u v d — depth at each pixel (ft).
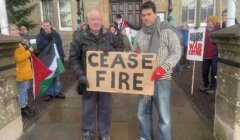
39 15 47.62
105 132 12.94
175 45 10.55
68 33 47.85
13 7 38.81
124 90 11.54
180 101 19.33
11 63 13.09
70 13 47.75
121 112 17.20
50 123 15.60
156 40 10.77
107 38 12.02
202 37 19.31
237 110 10.89
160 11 44.57
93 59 11.70
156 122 15.31
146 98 11.71
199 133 13.84
